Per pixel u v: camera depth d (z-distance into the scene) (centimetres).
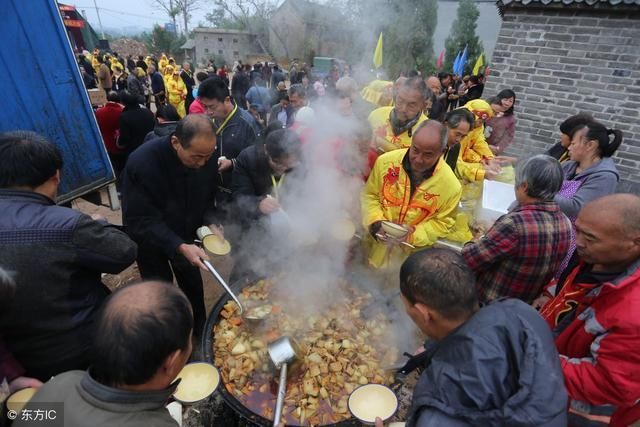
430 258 103
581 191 237
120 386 85
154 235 204
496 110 422
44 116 281
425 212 227
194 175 210
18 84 261
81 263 137
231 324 180
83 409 82
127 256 149
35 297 127
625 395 114
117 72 1385
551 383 82
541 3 407
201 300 261
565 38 407
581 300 137
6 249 121
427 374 95
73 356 142
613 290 119
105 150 337
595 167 239
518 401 79
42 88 276
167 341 83
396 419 152
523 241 162
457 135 284
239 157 241
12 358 129
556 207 167
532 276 170
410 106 259
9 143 128
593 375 119
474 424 82
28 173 129
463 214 250
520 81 449
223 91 287
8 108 258
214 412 164
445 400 86
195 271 248
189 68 978
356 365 166
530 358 85
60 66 287
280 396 134
